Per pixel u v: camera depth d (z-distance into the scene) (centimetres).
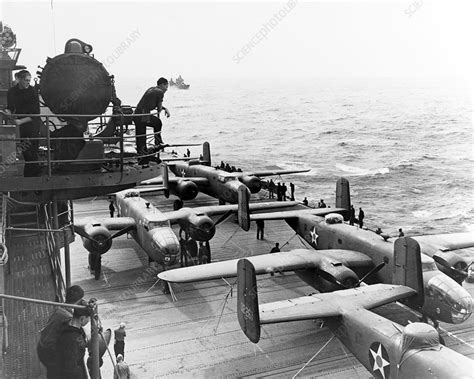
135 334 2152
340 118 14800
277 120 14788
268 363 1911
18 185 1285
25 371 1109
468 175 8231
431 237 2878
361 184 7956
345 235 2736
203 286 2723
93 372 1002
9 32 1911
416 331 1524
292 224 3334
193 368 1873
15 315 1268
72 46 1455
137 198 3481
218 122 14625
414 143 10975
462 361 1425
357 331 1775
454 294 1998
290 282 2795
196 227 2967
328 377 1808
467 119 13675
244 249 3375
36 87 1429
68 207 1855
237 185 4100
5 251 1113
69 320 1010
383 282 2427
